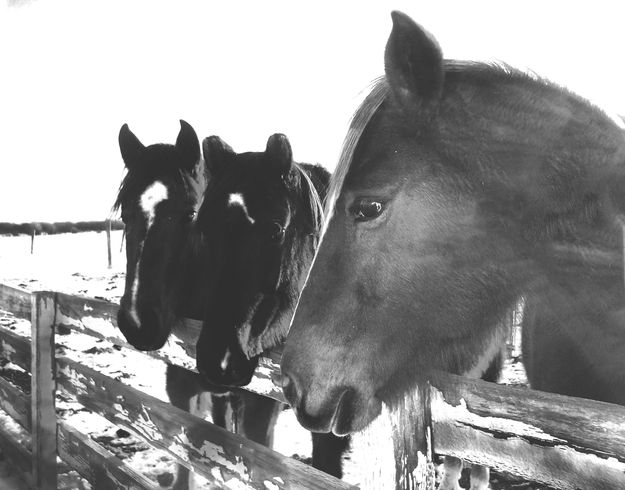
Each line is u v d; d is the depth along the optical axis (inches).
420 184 54.1
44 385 119.4
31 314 120.4
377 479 53.4
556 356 62.9
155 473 138.2
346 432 54.2
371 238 54.6
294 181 96.4
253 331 87.1
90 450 107.3
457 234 54.4
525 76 58.1
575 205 55.4
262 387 76.4
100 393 105.7
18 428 160.7
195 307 111.0
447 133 54.9
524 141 55.2
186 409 122.2
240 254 86.1
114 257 575.2
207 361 80.9
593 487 38.8
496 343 58.3
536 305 60.1
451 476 113.8
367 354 54.2
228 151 102.2
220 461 74.6
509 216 54.9
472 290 55.0
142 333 97.3
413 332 54.7
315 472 60.6
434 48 52.7
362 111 58.0
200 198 111.2
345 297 54.7
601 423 38.1
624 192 55.3
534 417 42.0
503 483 133.1
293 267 95.4
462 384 47.1
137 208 104.9
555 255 55.9
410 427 50.4
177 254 105.7
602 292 56.3
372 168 54.4
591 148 55.7
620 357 57.0
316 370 54.1
